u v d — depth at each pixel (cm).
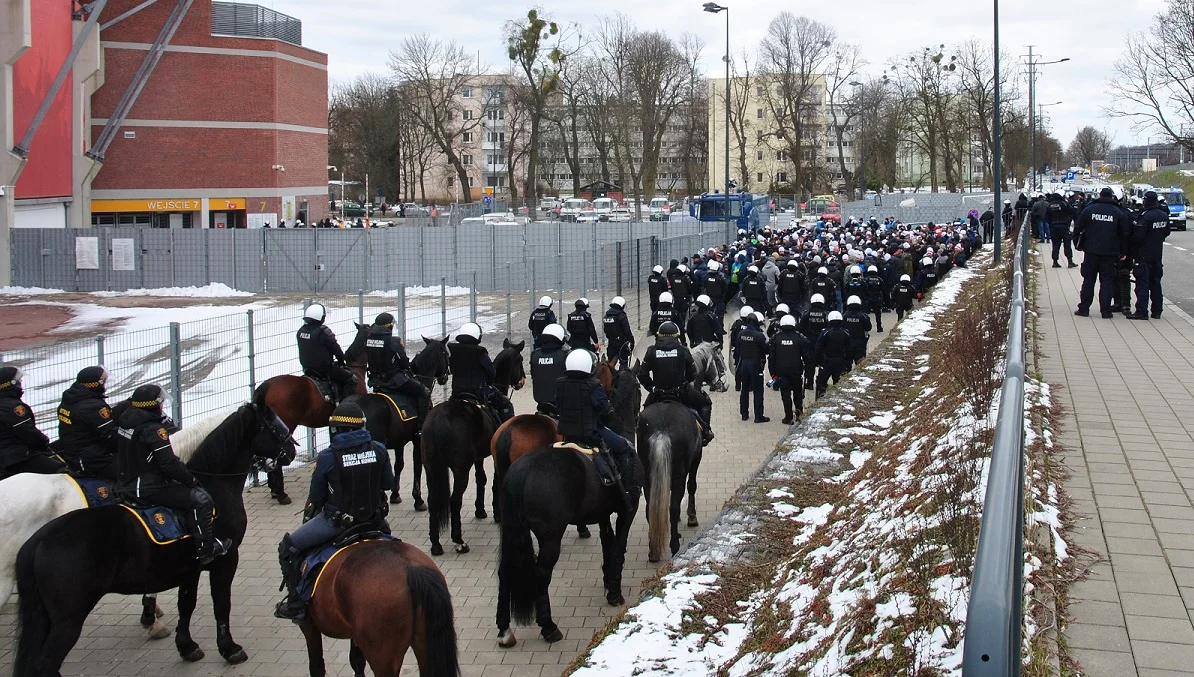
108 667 884
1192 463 944
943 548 735
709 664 766
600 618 977
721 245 4650
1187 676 534
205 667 884
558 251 4341
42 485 882
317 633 785
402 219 7225
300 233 4075
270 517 1305
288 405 1333
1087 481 888
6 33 3762
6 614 1013
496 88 9500
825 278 2630
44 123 4197
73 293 3962
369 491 777
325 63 6075
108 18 4859
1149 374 1380
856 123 11031
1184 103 4941
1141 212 2033
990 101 8062
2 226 3919
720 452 1639
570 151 11306
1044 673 523
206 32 5156
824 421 1513
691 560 979
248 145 5309
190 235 4044
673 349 1210
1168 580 664
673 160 10412
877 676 593
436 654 677
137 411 835
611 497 966
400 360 1336
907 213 7206
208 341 1692
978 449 954
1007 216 5453
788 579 905
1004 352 1271
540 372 1265
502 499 912
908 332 2400
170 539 821
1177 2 4919
